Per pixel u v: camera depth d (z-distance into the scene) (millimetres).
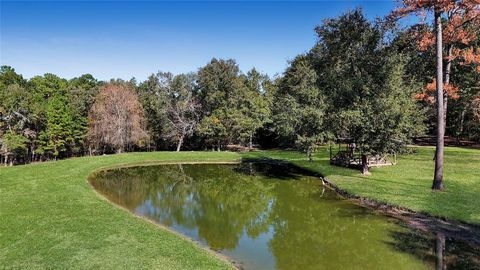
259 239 13445
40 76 64188
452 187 18953
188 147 56656
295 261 11273
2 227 12617
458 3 24000
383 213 16109
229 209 18078
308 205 18219
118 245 11273
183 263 10109
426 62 34875
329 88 25734
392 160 28922
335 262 11156
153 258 10352
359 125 21375
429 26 27578
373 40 26719
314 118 23922
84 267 9586
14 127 43750
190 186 24250
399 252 11586
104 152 50688
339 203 18328
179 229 14586
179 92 50125
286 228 14797
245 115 47188
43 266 9578
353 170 25844
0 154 44688
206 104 50031
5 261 9828
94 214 14805
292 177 26703
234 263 11102
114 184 24406
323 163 30578
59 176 23562
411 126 21766
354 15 27953
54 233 12203
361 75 24344
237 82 48281
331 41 29750
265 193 21734
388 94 21906
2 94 44719
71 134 47844
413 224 14219
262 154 39656
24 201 16500
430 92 30719
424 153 32781
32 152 47594
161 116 50656
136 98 48562
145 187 23641
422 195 17516
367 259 11258
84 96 54094
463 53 28344
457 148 36688
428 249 11680
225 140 50375
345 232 13930
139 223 13938
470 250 11453
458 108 39719
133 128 45219
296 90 39844
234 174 28984
